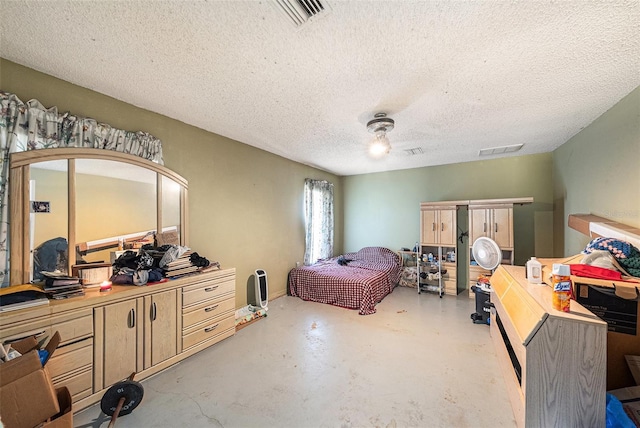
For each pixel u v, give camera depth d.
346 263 4.60
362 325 2.98
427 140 3.29
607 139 2.34
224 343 2.55
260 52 1.55
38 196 1.75
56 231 1.83
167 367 2.09
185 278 2.24
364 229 5.56
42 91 1.79
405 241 5.09
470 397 1.77
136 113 2.31
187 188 2.71
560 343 1.25
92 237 2.02
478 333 2.75
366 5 1.19
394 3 1.18
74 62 1.66
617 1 1.14
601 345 1.19
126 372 1.82
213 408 1.68
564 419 1.24
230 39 1.43
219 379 1.98
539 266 1.87
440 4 1.18
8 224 1.64
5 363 1.14
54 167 1.82
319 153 3.95
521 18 1.26
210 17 1.27
